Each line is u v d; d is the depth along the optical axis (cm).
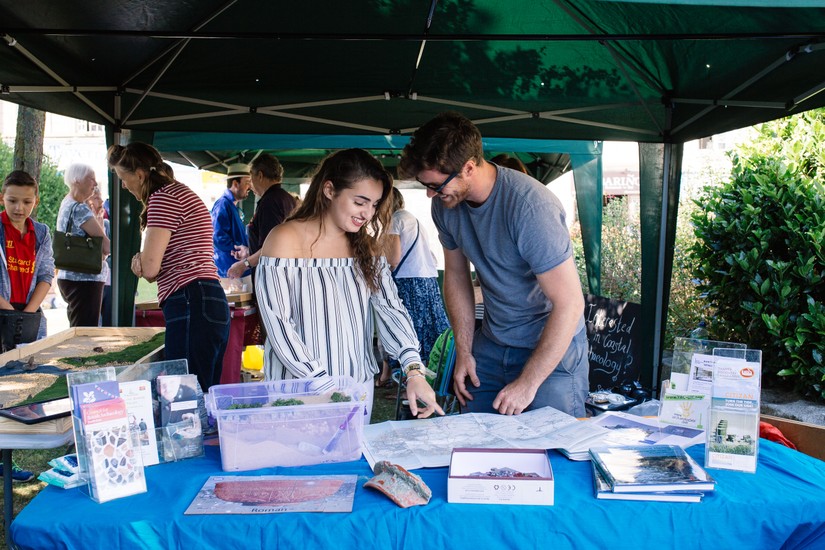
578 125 449
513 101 435
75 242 479
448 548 148
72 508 154
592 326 437
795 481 169
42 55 348
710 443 176
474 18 346
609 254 746
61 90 381
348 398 188
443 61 395
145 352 332
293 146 513
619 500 156
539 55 390
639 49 377
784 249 447
